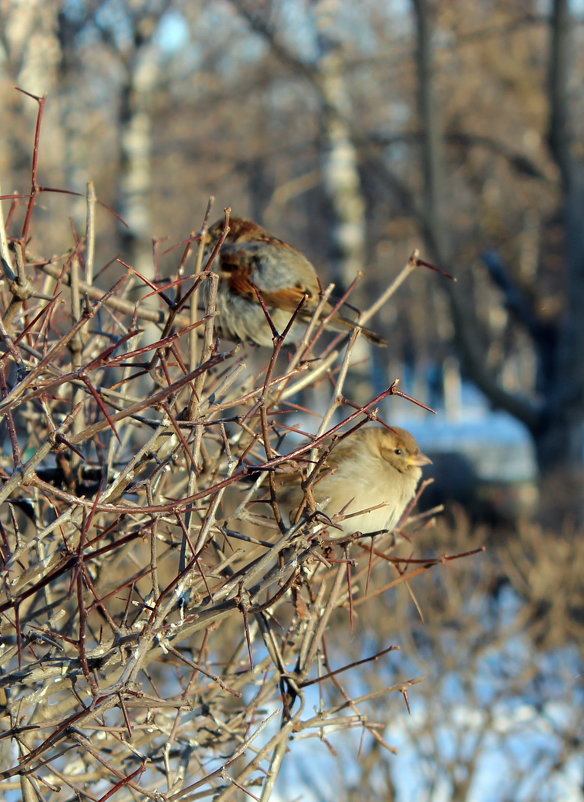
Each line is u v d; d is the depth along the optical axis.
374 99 38.00
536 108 35.19
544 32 36.47
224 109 32.03
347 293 5.58
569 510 21.83
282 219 38.94
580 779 11.23
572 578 12.01
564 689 11.61
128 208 24.44
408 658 11.52
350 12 32.06
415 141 29.62
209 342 4.55
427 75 27.02
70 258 5.24
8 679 4.57
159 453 4.96
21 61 22.00
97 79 29.02
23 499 5.21
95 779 5.32
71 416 4.18
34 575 4.50
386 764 10.95
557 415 28.72
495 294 57.81
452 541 13.50
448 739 12.05
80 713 4.25
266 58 29.56
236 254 8.05
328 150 27.56
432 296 64.06
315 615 5.36
